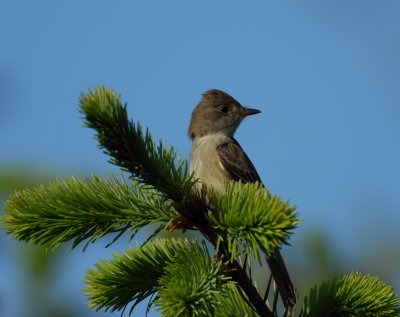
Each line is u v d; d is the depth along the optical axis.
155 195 8.03
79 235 7.67
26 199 7.50
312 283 11.37
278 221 6.56
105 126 6.87
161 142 7.66
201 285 6.75
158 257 7.77
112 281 7.68
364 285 7.54
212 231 7.73
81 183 7.78
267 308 7.53
